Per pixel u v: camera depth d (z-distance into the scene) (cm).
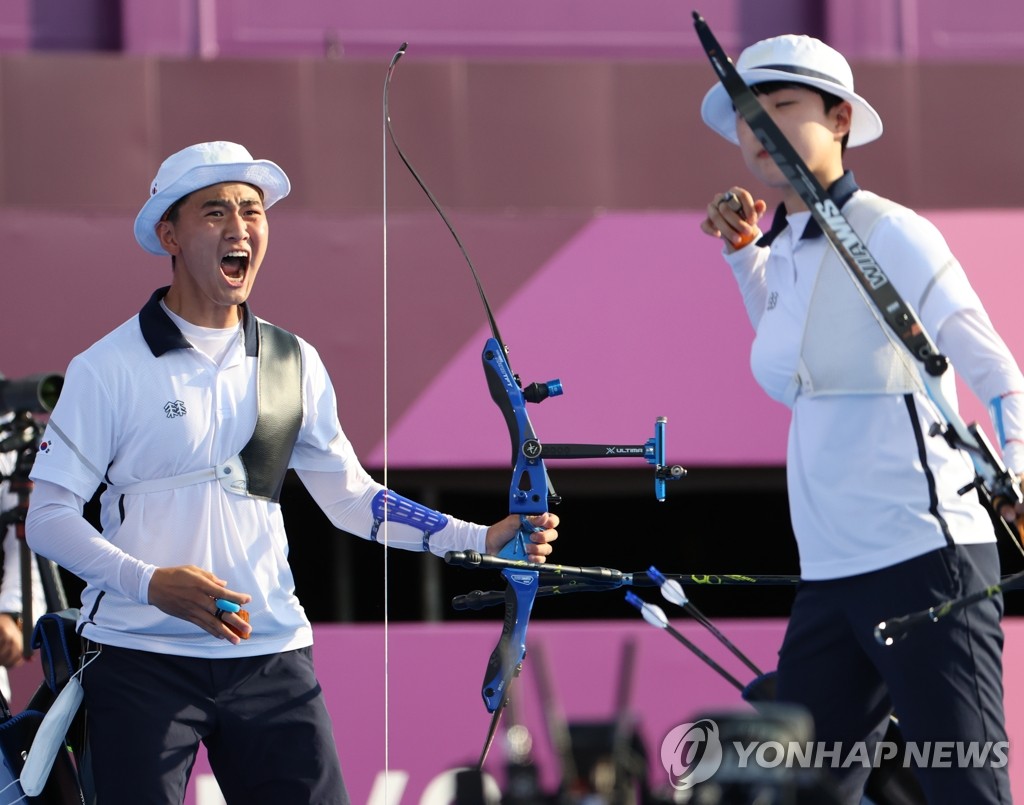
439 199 1872
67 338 1598
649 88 1909
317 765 967
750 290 1095
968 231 1650
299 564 2112
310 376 1034
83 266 1606
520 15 2062
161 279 1617
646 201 1900
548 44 2066
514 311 1633
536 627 1425
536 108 1894
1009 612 1995
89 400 957
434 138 1877
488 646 1470
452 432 1620
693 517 2211
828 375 959
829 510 956
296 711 972
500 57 2052
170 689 950
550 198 1891
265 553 984
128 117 1841
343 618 2092
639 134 1905
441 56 2048
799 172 945
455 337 1630
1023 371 1636
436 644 1467
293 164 1850
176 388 968
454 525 1048
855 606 948
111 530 980
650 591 2169
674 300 1639
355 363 1620
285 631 987
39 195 1827
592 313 1634
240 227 984
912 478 932
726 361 1634
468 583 2119
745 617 2191
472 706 1463
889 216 963
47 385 1214
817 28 2109
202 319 998
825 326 962
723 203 1085
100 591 972
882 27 2088
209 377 978
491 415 1625
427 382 1623
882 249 956
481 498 2059
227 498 977
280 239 1622
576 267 1639
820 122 998
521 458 1024
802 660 977
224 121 1850
